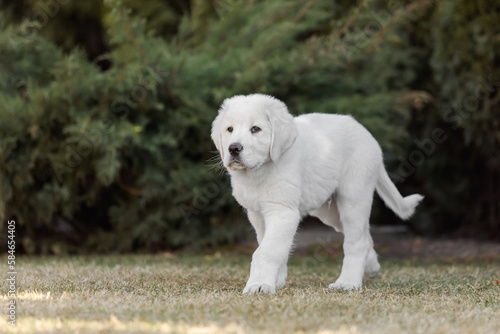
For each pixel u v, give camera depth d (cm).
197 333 450
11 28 1175
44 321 485
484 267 973
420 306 582
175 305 551
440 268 964
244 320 495
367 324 492
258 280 643
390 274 880
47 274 800
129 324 475
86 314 510
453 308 573
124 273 823
